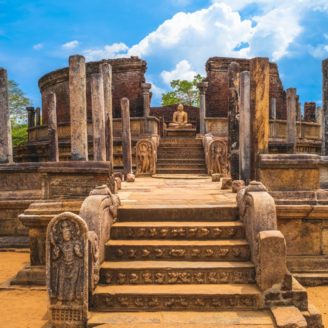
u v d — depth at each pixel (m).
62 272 4.37
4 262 7.79
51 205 6.25
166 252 5.28
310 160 6.30
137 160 15.09
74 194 6.49
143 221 5.91
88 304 4.57
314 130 21.86
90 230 4.98
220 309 4.57
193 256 5.26
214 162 14.82
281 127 20.47
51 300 4.37
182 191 8.71
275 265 4.59
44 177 6.51
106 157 11.16
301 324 4.08
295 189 6.38
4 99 8.99
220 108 25.75
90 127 19.83
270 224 4.91
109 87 11.25
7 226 9.11
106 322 4.27
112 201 5.67
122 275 4.92
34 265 6.16
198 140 18.81
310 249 6.27
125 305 4.61
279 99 26.41
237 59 25.64
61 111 26.05
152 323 4.23
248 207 5.34
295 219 6.26
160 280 4.93
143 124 19.64
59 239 4.38
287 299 4.55
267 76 7.48
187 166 16.34
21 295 5.66
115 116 25.16
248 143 8.29
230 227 5.57
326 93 7.42
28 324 4.66
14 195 9.08
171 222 5.84
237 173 9.80
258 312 4.50
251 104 7.60
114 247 5.28
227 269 4.93
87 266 4.38
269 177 6.38
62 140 20.98
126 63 24.84
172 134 22.84
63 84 25.91
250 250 5.20
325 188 7.09
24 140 33.81
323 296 5.54
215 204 6.26
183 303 4.60
